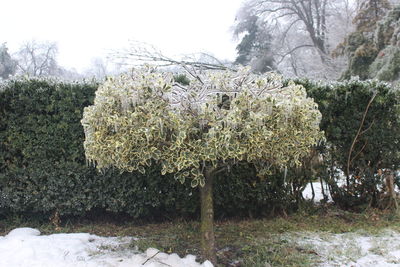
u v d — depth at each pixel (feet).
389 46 32.14
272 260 11.05
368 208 16.80
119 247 12.33
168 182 15.02
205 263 10.05
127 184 14.78
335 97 16.24
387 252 11.64
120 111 9.57
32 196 14.40
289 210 16.48
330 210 16.90
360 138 16.69
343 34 54.80
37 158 14.38
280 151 9.89
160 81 9.35
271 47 59.88
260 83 10.04
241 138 9.02
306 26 63.98
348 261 10.99
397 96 16.48
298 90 10.61
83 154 14.56
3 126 14.29
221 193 15.53
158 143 9.23
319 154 16.83
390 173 16.92
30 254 10.94
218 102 9.95
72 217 15.35
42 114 14.38
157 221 15.74
